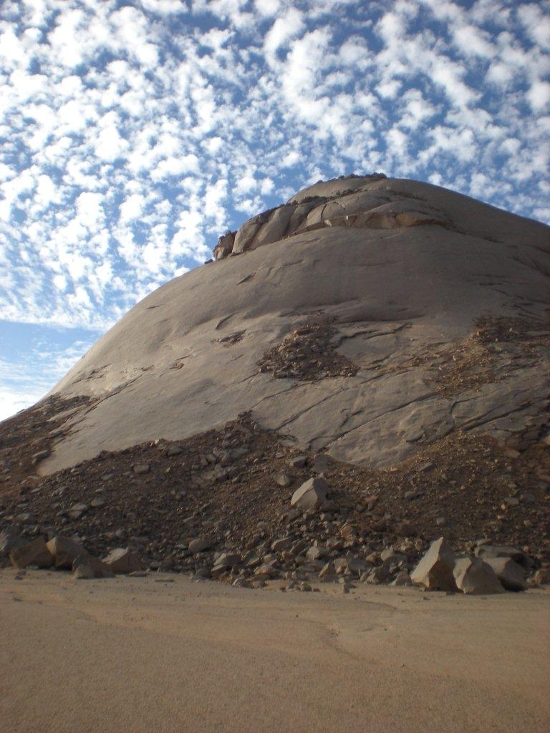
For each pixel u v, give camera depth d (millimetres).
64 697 2512
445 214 23812
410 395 14016
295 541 10172
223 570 9664
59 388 21516
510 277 20547
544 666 2977
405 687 2627
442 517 10312
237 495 12023
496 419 12586
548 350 15070
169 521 11609
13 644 3412
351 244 21781
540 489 10711
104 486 12789
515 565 7656
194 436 14453
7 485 14078
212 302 21422
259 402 15266
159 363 19297
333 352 16891
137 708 2385
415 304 18984
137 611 4941
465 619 4594
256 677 2789
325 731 2154
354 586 7832
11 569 9312
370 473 11961
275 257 22328
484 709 2352
